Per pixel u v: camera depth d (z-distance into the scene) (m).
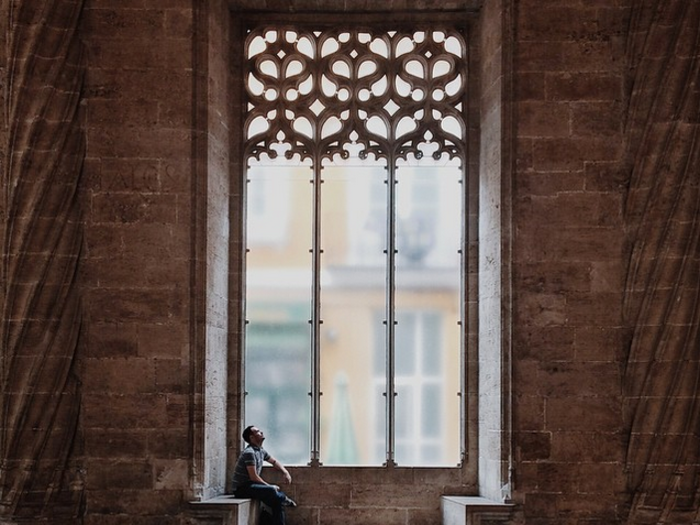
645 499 15.71
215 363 16.97
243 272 18.16
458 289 18.31
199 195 16.50
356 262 18.39
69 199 16.22
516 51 16.72
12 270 15.84
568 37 16.72
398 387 18.09
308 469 17.73
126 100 16.52
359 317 18.27
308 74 18.61
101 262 16.28
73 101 16.36
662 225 16.02
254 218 18.42
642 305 16.06
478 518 15.83
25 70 16.06
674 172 15.98
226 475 17.61
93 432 16.00
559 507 15.96
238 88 18.41
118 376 16.11
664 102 16.14
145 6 16.67
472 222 18.16
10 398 15.70
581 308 16.30
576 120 16.59
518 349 16.25
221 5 17.67
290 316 18.28
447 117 18.50
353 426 18.02
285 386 18.12
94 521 15.84
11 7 16.17
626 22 16.73
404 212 18.44
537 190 16.50
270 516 16.66
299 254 18.41
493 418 16.69
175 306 16.25
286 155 18.44
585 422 16.11
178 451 16.00
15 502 15.48
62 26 16.33
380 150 18.50
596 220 16.42
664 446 15.70
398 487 17.69
